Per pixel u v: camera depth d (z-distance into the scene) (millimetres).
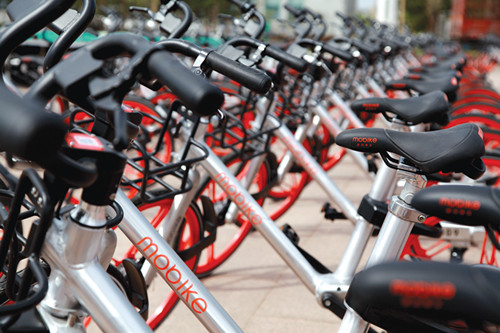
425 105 1937
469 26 13922
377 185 1910
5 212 1090
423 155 1363
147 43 808
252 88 1060
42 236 934
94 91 807
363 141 1450
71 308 1000
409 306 722
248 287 2547
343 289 1896
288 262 2000
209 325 1403
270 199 3602
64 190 940
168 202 2064
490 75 14305
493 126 3795
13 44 847
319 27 3264
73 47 2178
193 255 2154
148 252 1421
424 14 28438
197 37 4605
